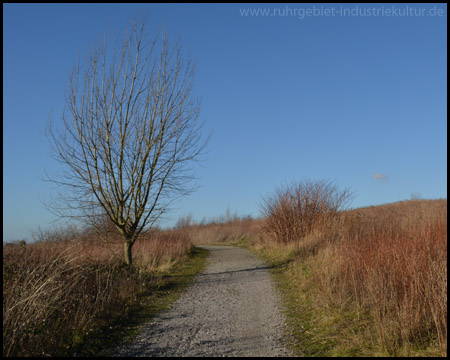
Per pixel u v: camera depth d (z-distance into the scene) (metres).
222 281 11.66
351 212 17.62
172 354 5.67
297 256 14.15
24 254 8.85
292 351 5.68
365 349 5.45
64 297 7.04
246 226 32.09
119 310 7.73
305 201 18.58
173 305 8.73
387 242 8.34
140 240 17.70
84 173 11.00
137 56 11.32
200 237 30.03
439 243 7.18
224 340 6.29
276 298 9.16
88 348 5.78
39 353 5.25
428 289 6.00
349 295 7.87
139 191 11.49
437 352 5.05
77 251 10.31
